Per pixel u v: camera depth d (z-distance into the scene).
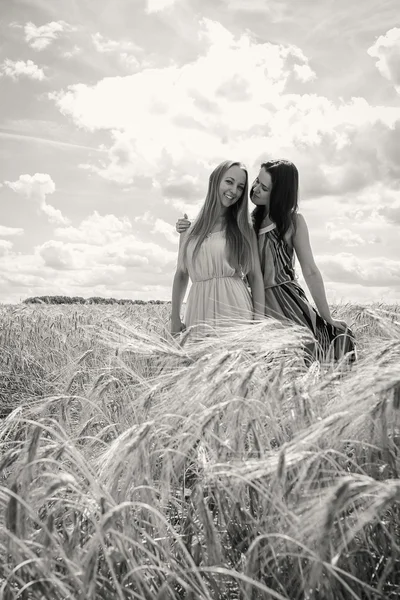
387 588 1.75
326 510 1.47
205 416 2.03
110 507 1.66
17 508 1.66
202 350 2.86
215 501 2.03
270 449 2.11
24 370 5.79
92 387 2.97
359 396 1.87
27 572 1.71
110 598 1.64
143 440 1.93
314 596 1.66
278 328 3.03
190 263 4.40
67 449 1.96
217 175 4.23
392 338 2.65
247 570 1.56
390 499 1.45
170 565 1.82
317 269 4.34
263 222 4.45
